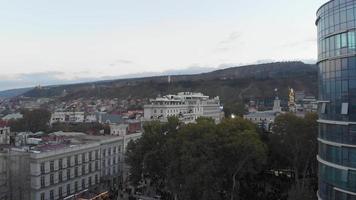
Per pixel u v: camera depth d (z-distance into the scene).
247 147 89.44
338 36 63.22
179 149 97.12
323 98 68.31
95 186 112.38
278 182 111.94
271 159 112.44
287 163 114.06
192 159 87.25
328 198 65.62
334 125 63.81
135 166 109.31
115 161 124.44
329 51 65.62
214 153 90.94
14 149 98.94
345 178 60.91
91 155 110.81
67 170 100.38
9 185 92.06
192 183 85.00
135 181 110.31
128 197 107.56
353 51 60.25
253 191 103.62
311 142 105.00
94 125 194.75
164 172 104.62
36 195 90.19
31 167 90.81
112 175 122.44
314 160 110.19
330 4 65.06
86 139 121.56
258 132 114.06
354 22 60.06
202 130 98.06
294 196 79.62
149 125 112.06
